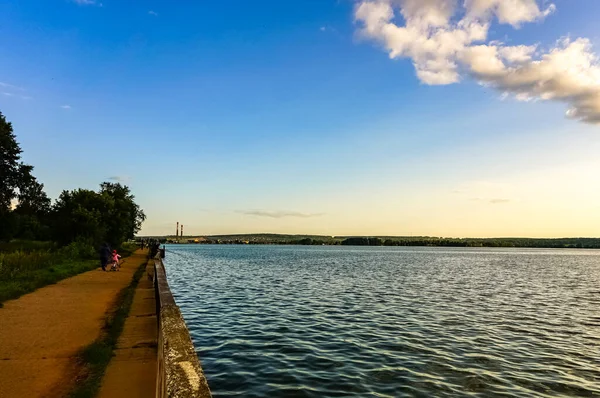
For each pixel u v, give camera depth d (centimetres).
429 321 1731
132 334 957
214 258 8238
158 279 1214
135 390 605
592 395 916
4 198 4581
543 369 1096
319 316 1800
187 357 358
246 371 1013
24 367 693
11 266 2236
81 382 627
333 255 11469
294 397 850
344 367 1059
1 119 4434
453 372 1045
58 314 1176
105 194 5266
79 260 3366
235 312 1880
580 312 2103
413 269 5484
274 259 8106
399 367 1071
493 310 2089
